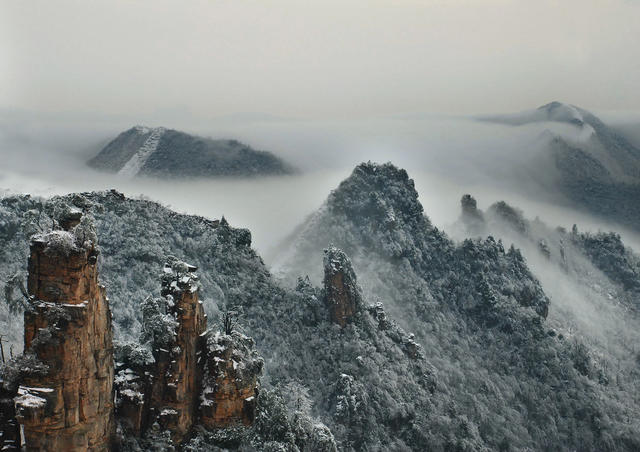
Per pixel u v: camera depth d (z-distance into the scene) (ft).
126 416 260.62
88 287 235.20
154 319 272.31
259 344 580.30
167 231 629.10
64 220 238.89
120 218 604.08
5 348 333.62
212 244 648.38
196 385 279.08
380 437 581.12
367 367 618.85
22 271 437.17
